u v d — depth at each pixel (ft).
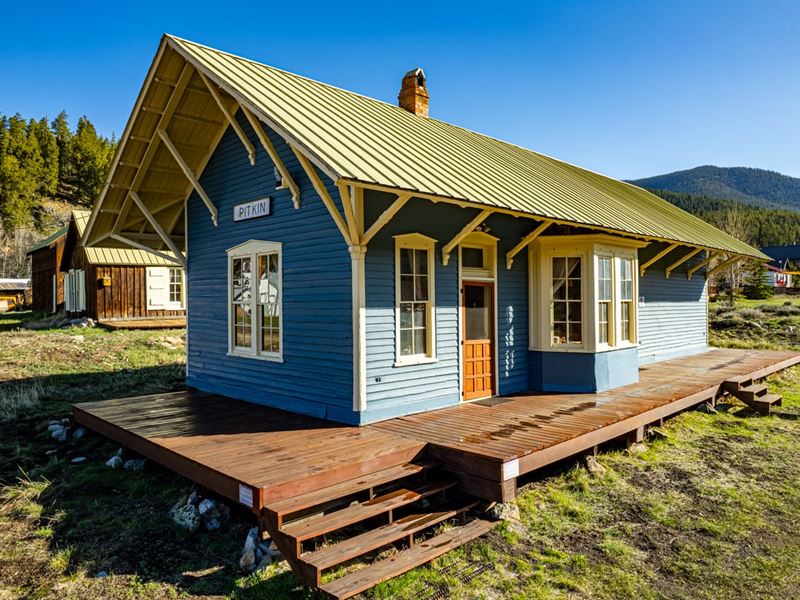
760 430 29.99
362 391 23.24
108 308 68.80
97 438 27.04
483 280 29.27
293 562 14.34
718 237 53.47
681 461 24.57
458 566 15.55
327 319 24.71
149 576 15.02
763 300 115.75
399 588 14.39
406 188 20.02
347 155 20.72
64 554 16.02
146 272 71.46
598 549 16.69
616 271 32.55
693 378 35.96
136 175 31.48
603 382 31.17
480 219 24.45
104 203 33.27
